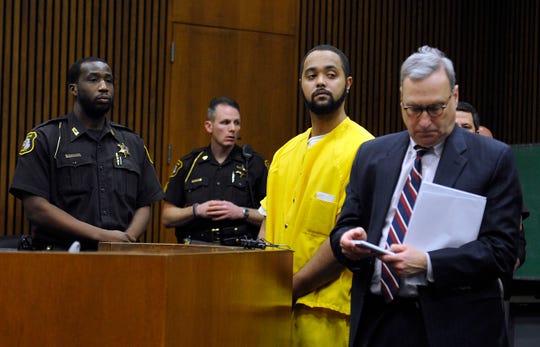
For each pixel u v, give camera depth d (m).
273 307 2.79
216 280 2.22
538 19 8.23
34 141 4.03
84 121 4.17
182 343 2.02
